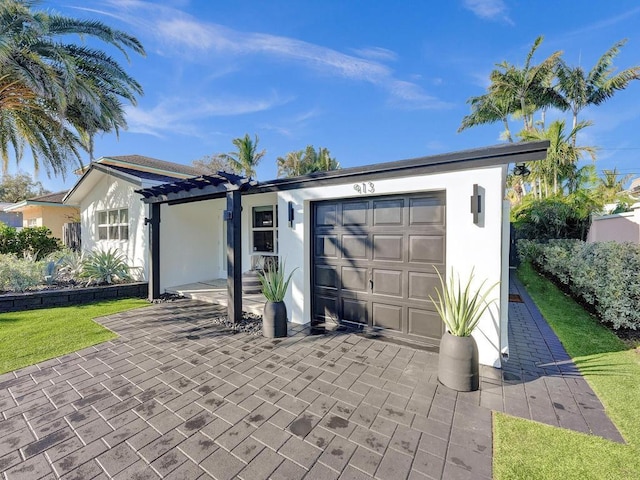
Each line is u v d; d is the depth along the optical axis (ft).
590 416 9.59
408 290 15.79
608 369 12.73
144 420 9.55
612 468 7.57
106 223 34.30
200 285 29.04
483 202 13.05
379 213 16.62
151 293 25.23
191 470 7.64
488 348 13.05
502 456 8.00
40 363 13.51
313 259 19.35
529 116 58.70
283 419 9.59
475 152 12.82
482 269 13.12
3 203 84.94
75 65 28.68
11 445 8.47
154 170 44.78
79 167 37.45
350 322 17.94
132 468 7.70
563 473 7.44
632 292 16.52
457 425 9.25
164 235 28.17
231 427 9.22
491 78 56.39
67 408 10.19
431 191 14.89
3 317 20.26
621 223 30.63
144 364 13.41
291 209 19.06
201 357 14.12
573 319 19.79
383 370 12.78
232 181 18.62
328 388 11.39
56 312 21.59
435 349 14.89
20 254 37.65
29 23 25.16
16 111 31.60
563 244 31.24
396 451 8.23
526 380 11.91
